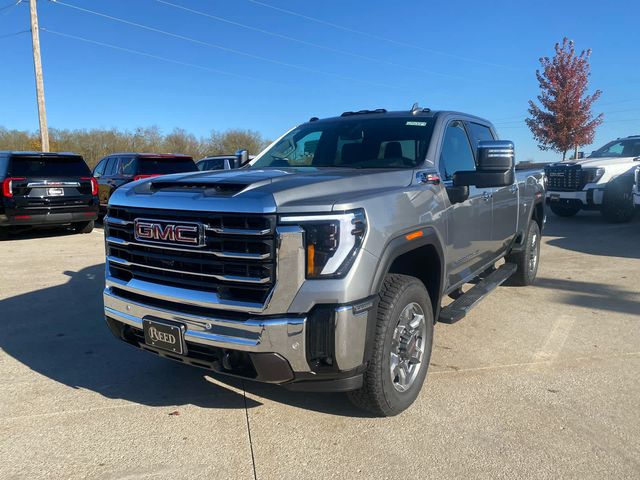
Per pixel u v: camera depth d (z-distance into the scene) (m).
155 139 42.06
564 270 7.34
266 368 2.67
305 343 2.64
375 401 3.04
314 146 4.47
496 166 3.54
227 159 18.39
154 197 3.01
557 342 4.54
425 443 2.96
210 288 2.81
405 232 3.13
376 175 3.24
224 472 2.72
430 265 3.70
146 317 3.02
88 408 3.42
